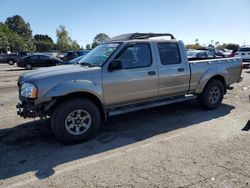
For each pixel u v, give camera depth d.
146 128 5.90
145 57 5.96
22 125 6.29
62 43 77.00
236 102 8.14
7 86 12.81
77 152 4.75
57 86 4.89
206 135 5.36
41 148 4.96
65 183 3.73
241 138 5.15
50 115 5.09
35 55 26.23
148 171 3.97
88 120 5.22
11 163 4.38
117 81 5.50
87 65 5.64
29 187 3.67
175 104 7.92
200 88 6.91
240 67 7.92
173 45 6.43
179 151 4.62
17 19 136.62
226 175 3.79
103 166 4.18
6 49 71.06
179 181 3.67
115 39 6.59
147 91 5.99
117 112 5.62
